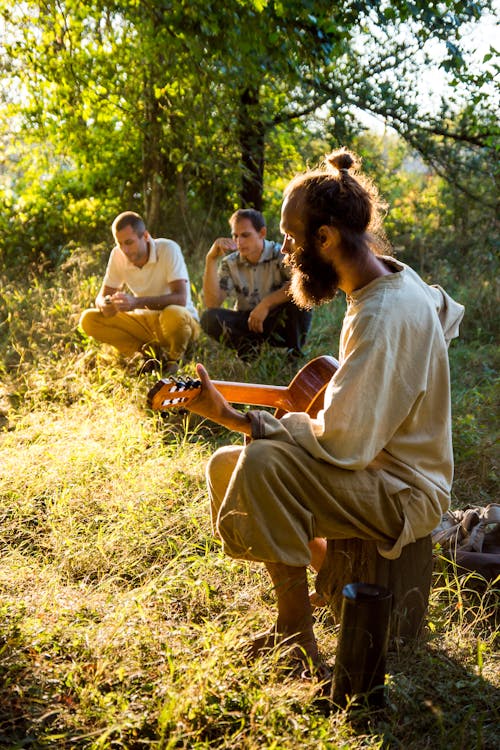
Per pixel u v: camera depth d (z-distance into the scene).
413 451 2.63
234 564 3.18
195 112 8.63
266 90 8.80
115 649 2.57
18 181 9.91
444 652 2.73
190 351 5.85
